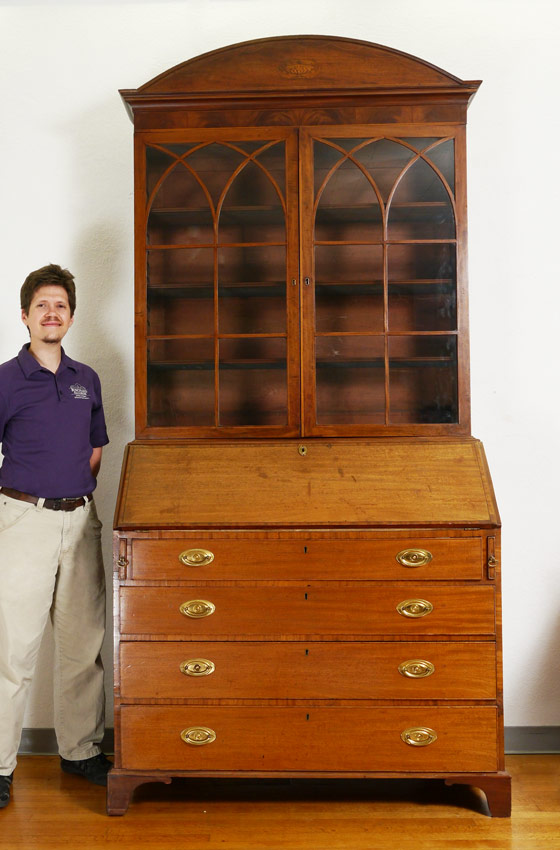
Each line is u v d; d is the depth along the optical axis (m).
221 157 2.40
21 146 2.83
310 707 2.21
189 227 2.42
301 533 2.22
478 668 2.21
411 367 2.40
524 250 2.78
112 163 2.83
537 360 2.79
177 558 2.23
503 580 2.80
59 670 2.47
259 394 2.41
